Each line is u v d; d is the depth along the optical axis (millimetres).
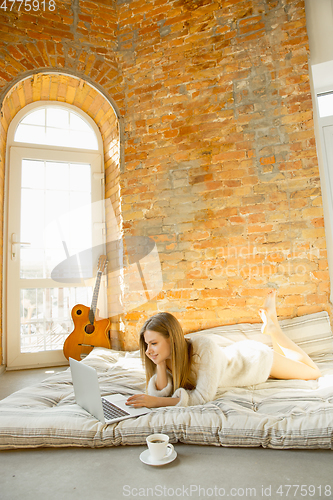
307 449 1212
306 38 2631
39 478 1078
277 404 1461
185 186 2822
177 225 2811
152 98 2986
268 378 1912
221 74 2805
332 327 2426
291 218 2555
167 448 1207
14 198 3100
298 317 2434
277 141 2625
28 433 1293
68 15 3078
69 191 3273
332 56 2600
